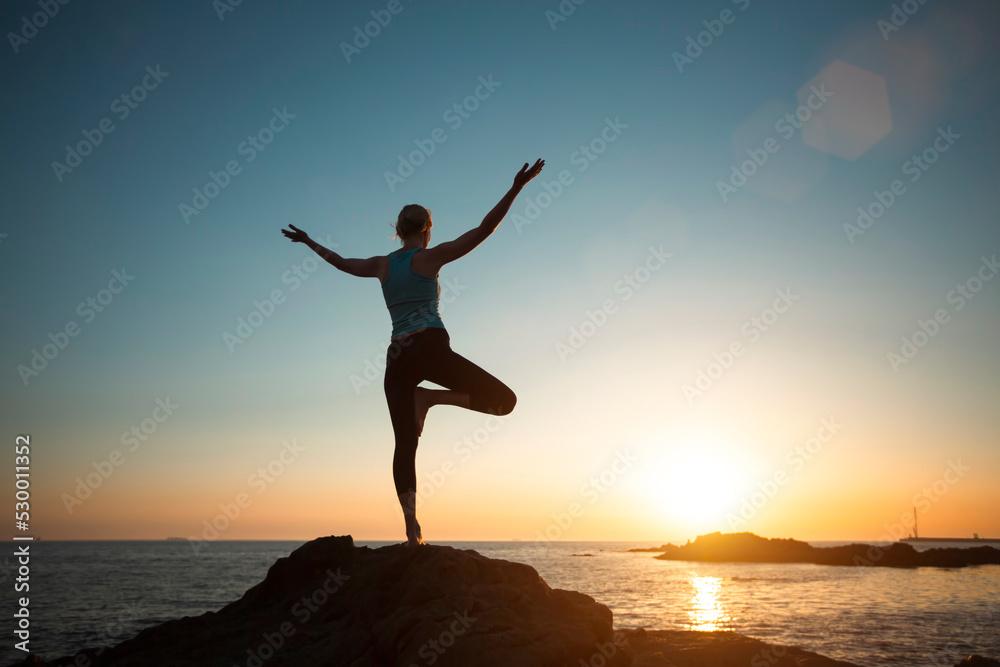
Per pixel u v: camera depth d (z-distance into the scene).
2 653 17.14
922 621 24.45
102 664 4.28
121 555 130.88
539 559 115.88
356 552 5.08
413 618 3.51
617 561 108.00
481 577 4.12
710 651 6.92
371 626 3.86
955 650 16.98
